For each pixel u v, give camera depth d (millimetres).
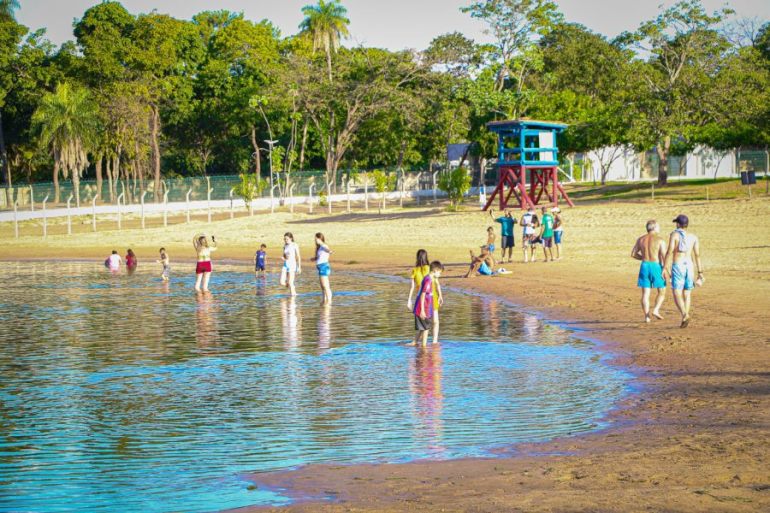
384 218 57406
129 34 85312
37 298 26359
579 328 17219
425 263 16188
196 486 7816
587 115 71625
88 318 21297
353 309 22094
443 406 10953
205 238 27938
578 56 89625
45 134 73438
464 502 6801
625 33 58188
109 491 7734
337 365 14188
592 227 42688
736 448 8039
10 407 11438
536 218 31109
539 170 55031
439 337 16906
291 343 16672
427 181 90938
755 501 6359
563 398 11180
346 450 8961
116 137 80000
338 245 45688
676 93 54531
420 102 80500
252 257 42250
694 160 83625
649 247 16984
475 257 28156
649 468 7504
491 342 16094
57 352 16078
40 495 7672
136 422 10492
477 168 92938
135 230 59250
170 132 95812
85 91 76438
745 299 19375
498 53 78500
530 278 26359
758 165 79125
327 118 88312
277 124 87812
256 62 89312
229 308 22875
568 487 7062
